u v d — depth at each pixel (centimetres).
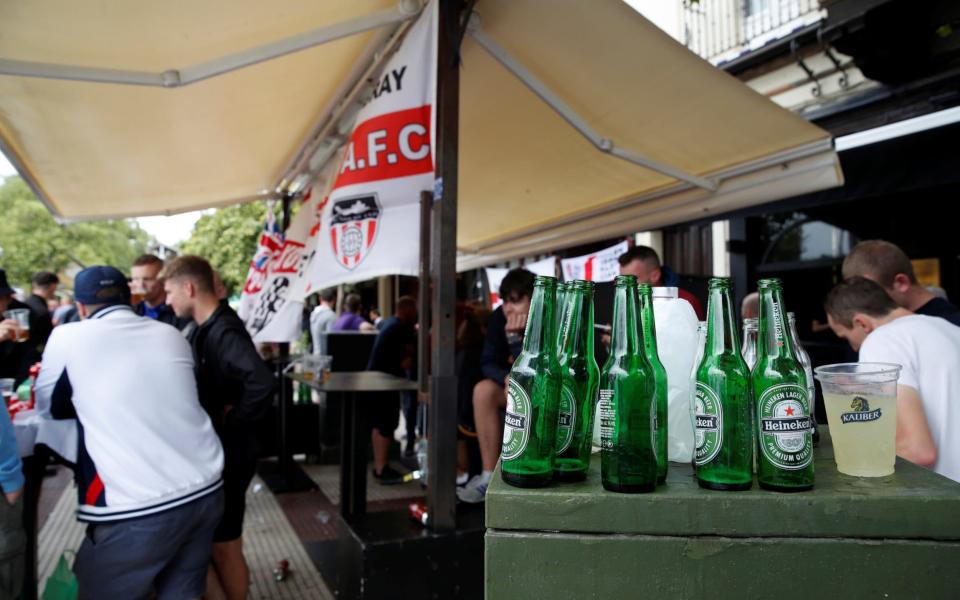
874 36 484
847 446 109
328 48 329
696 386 105
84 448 218
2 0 227
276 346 595
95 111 351
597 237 503
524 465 102
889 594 94
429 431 290
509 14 272
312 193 539
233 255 1351
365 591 270
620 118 339
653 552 96
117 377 220
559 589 97
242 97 370
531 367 105
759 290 106
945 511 93
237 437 281
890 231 529
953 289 489
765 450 100
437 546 281
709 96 299
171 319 430
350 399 352
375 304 1477
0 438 214
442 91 269
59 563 233
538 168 435
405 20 281
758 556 95
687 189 395
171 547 224
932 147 380
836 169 321
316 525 456
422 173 275
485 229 612
